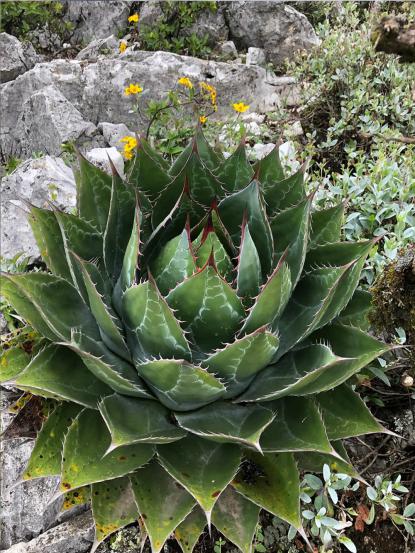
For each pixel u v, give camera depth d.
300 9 2.06
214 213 0.73
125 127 1.58
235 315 0.68
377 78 1.51
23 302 0.72
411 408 0.89
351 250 0.79
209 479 0.65
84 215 0.82
